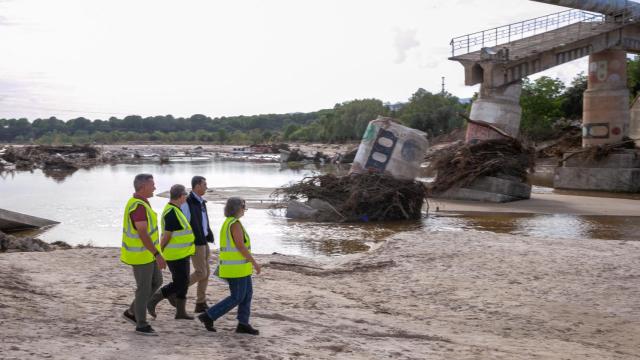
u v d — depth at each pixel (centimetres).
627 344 949
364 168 3045
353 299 1202
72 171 7312
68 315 802
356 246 2066
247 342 742
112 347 650
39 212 3044
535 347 880
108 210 3136
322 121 17362
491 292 1262
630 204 3272
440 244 1741
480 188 3481
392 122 3080
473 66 3709
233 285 775
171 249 805
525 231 2391
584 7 3684
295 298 1134
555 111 8000
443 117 11188
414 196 2823
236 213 774
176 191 812
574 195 3794
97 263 1306
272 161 10150
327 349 748
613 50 4112
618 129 4147
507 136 3509
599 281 1331
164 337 728
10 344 614
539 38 4228
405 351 777
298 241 2175
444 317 1085
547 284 1313
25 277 1058
